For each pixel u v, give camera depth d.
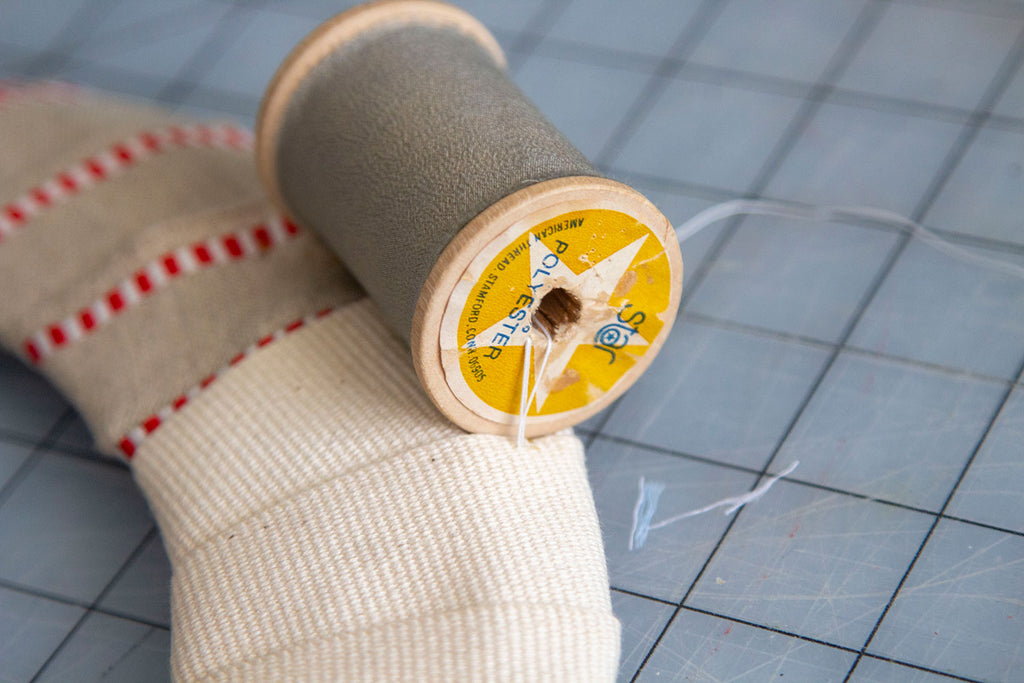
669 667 0.33
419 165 0.34
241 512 0.34
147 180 0.39
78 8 0.48
